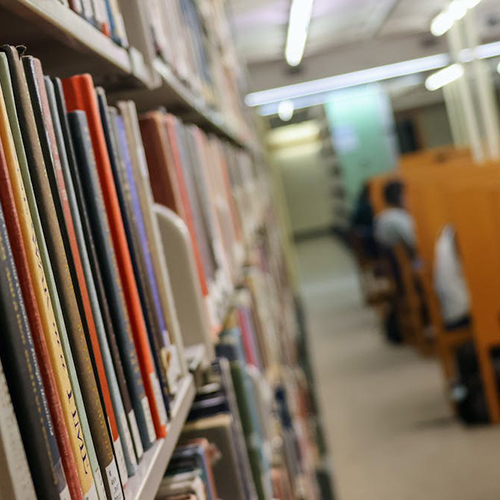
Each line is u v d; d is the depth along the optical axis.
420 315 5.68
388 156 10.70
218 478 1.17
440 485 3.47
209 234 1.43
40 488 0.48
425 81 8.62
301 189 20.25
